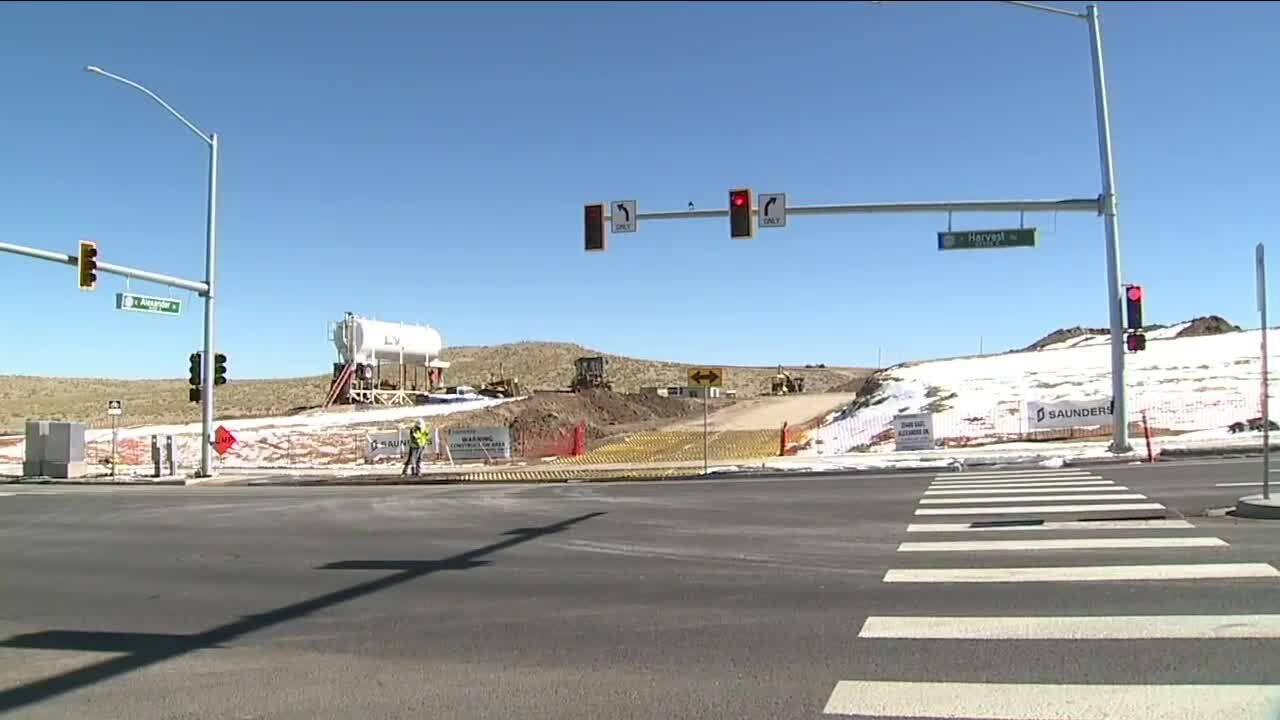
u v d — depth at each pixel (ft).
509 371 410.52
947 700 18.60
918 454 88.28
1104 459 73.97
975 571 30.71
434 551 40.16
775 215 76.43
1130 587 27.25
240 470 110.83
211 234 102.32
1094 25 78.48
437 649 24.07
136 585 34.17
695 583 31.09
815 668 21.08
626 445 127.75
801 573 31.96
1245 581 27.35
